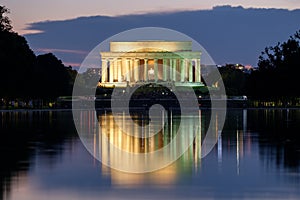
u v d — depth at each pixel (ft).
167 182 173.47
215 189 163.12
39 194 157.07
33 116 581.12
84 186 167.43
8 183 172.14
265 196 154.51
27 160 222.07
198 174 188.14
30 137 324.19
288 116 576.20
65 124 444.96
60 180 176.96
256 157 231.71
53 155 238.68
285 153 244.83
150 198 152.15
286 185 168.55
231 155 239.50
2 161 219.41
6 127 404.16
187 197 153.38
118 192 159.33
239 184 170.30
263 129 388.16
